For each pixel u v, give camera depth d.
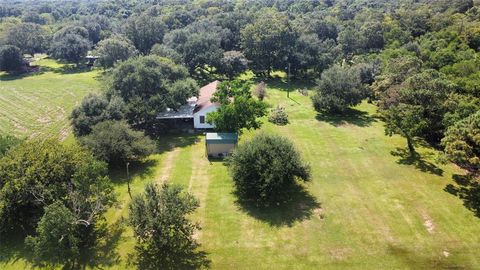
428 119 43.16
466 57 61.91
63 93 72.81
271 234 30.06
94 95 47.09
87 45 98.94
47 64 100.44
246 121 45.06
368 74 64.44
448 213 32.09
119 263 27.36
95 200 30.28
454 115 40.78
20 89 76.31
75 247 25.97
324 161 42.25
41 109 63.69
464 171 39.00
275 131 51.53
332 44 89.00
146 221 26.47
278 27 79.06
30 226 31.33
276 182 32.66
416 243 28.69
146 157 43.78
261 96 66.19
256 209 33.44
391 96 44.31
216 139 43.19
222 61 76.50
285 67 79.94
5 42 100.44
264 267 26.66
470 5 96.50
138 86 49.50
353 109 60.91
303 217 32.12
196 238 29.72
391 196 34.94
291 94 69.94
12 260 28.14
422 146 45.59
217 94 48.34
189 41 78.69
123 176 39.59
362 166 40.94
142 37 93.75
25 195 29.52
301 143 47.34
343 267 26.50
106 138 39.44
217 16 103.88
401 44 80.06
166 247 28.56
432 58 64.25
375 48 85.44
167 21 109.75
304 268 26.50
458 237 29.22
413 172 39.28
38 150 32.34
